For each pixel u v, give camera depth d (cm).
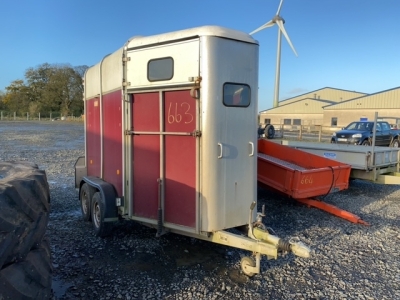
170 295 359
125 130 468
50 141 2205
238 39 407
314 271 425
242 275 408
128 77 457
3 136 2541
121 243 498
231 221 416
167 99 422
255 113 430
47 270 282
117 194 511
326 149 877
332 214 673
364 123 2062
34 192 271
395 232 574
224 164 405
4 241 231
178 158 419
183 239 517
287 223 616
